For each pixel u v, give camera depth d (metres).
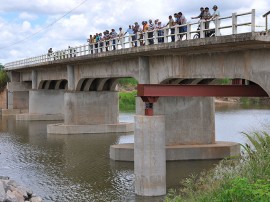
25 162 35.06
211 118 35.84
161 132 25.41
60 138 47.78
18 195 22.17
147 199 24.22
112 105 52.50
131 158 34.22
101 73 42.84
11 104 80.19
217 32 23.14
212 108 35.91
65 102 51.66
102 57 37.28
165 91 24.75
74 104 50.97
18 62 72.00
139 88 25.12
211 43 23.20
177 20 28.69
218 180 15.65
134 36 34.31
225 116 69.31
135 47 30.84
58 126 51.06
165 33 28.14
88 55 40.12
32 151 39.94
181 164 32.62
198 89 24.25
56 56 52.12
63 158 36.25
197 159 34.16
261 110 80.88
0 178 25.17
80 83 50.00
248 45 22.36
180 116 35.22
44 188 26.88
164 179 25.41
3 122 66.69
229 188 13.12
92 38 44.19
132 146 35.34
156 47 28.11
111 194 25.28
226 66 25.28
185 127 35.34
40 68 63.50
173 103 35.03
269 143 17.98
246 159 17.81
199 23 24.69
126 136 48.47
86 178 29.17
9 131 55.28
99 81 51.50
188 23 25.53
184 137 35.31
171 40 28.34
